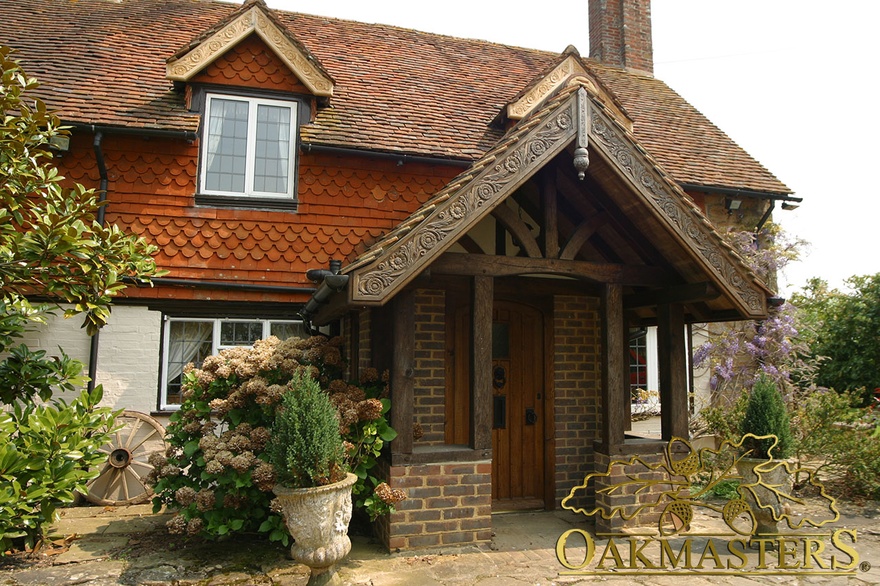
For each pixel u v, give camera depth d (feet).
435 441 22.47
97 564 17.21
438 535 18.45
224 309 27.58
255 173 28.73
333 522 14.94
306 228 28.48
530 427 24.44
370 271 16.51
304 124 29.27
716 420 29.53
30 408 18.76
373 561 17.44
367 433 17.90
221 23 28.25
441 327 23.08
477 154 30.01
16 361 19.51
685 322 23.93
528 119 19.72
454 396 23.30
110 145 26.78
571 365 24.79
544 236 20.59
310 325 27.81
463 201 17.56
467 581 15.97
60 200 19.24
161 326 26.94
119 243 19.38
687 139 38.27
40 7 34.65
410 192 30.01
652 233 19.99
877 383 49.08
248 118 28.99
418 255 16.96
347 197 29.12
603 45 47.55
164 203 27.07
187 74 27.68
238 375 20.02
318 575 15.07
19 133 18.20
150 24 34.60
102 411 19.92
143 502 24.53
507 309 24.67
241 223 27.84
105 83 28.37
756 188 34.32
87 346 26.12
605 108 19.10
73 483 18.20
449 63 39.42
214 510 18.34
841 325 52.31
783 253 34.96
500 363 24.36
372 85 33.96
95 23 33.71
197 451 19.77
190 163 27.66
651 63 48.29
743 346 34.32
